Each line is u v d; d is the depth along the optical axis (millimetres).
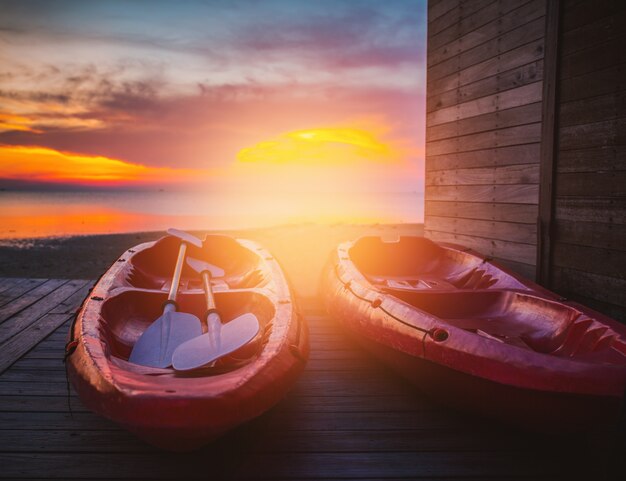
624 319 3000
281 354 2068
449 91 4871
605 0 3068
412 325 2439
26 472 1886
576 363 1849
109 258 13078
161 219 42281
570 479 1870
